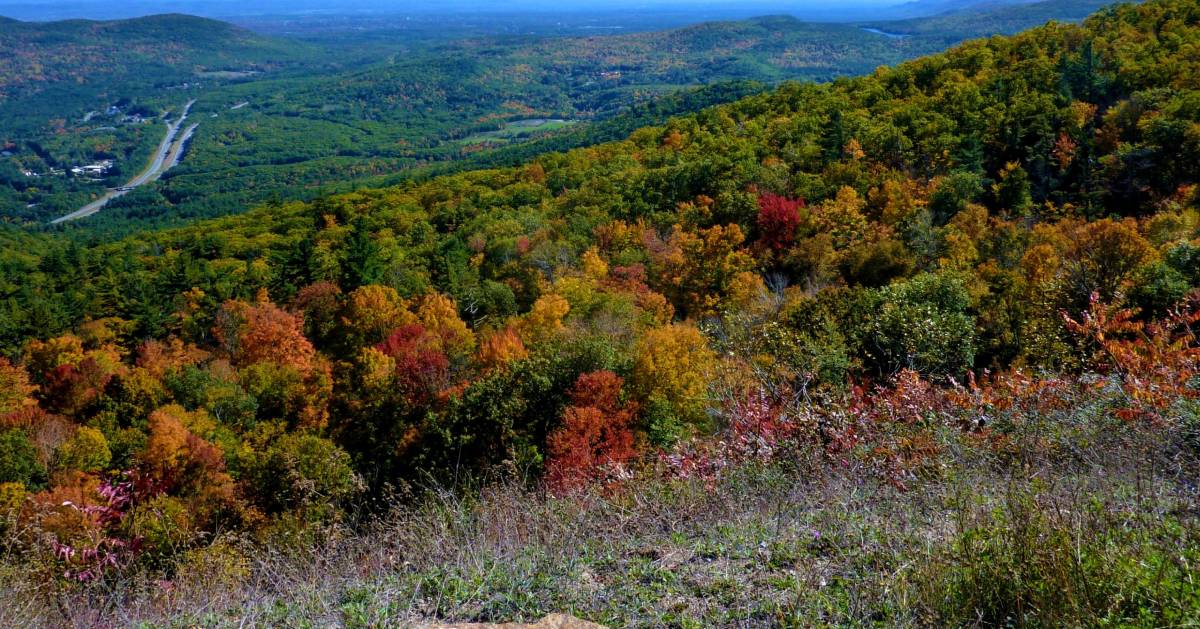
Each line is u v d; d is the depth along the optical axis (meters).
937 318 14.29
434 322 34.53
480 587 3.84
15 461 18.80
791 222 38.91
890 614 3.19
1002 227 31.52
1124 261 20.08
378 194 96.50
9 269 71.00
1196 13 66.12
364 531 5.70
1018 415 6.19
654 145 84.81
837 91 80.38
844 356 13.55
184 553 5.12
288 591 4.25
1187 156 37.50
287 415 26.94
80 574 4.93
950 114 56.03
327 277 47.62
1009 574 3.02
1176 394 5.93
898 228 34.97
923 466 5.44
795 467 5.86
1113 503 3.98
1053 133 46.25
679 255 38.41
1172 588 2.70
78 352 37.59
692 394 17.19
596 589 3.86
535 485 6.97
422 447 17.05
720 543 4.38
